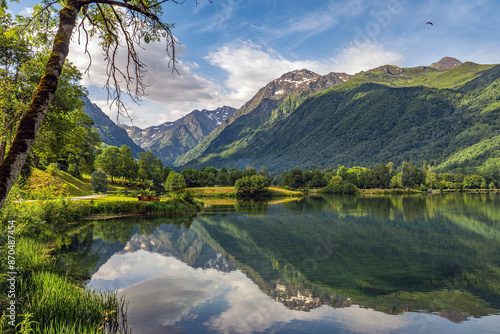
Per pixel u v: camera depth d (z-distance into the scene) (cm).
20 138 478
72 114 2825
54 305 941
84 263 1933
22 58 2153
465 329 1062
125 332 933
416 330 1056
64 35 560
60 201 3769
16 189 1709
